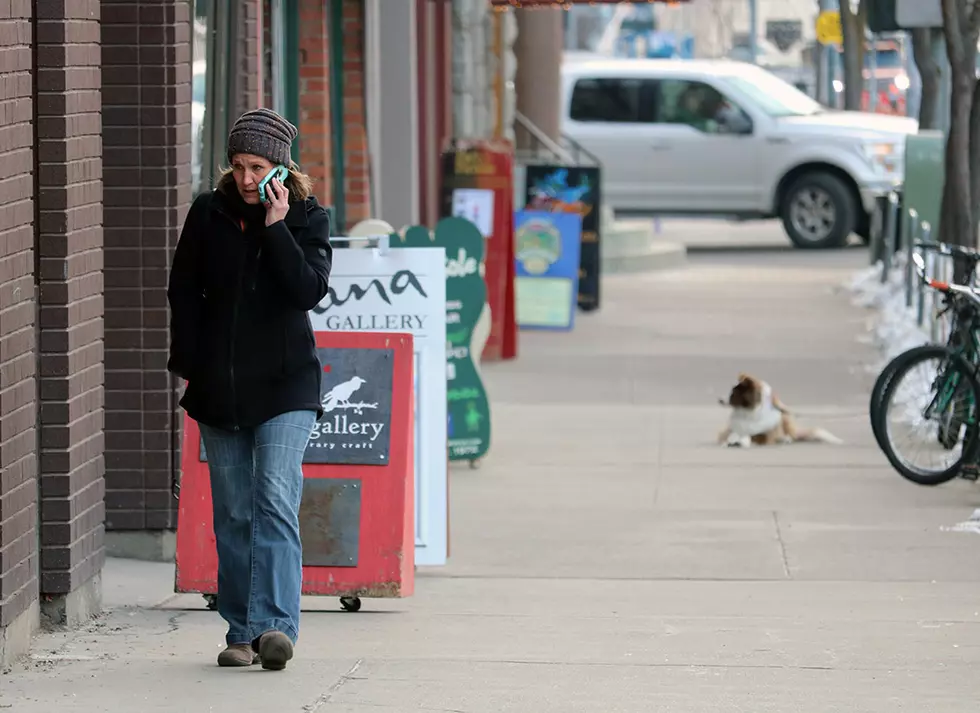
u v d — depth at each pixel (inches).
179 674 901.2
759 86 3659.0
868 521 1347.2
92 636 986.7
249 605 898.1
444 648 974.4
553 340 2349.9
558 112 3248.0
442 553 1159.6
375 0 2079.2
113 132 1154.7
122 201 1162.0
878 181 3506.4
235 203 875.4
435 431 1167.6
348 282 1218.0
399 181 2246.6
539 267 2429.9
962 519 1352.1
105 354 1178.0
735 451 1636.3
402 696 862.5
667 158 3597.4
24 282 903.7
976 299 1429.6
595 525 1341.0
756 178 3567.9
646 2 2265.0
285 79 1790.1
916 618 1056.2
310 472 1062.4
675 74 3604.8
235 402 872.9
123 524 1197.1
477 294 1549.0
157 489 1192.8
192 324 878.4
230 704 843.4
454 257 1540.4
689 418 1808.6
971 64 2042.3
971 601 1105.4
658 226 3863.2
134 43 1147.3
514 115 3134.8
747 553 1249.4
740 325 2466.8
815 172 3543.3
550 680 899.4
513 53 3201.3
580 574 1191.6
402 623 1044.5
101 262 1026.7
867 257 3408.0
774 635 1010.1
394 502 1059.9
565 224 2426.2
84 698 852.6
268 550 888.9
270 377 875.4
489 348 2169.0
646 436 1713.8
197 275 882.8
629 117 3614.7
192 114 1248.2
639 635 1010.1
